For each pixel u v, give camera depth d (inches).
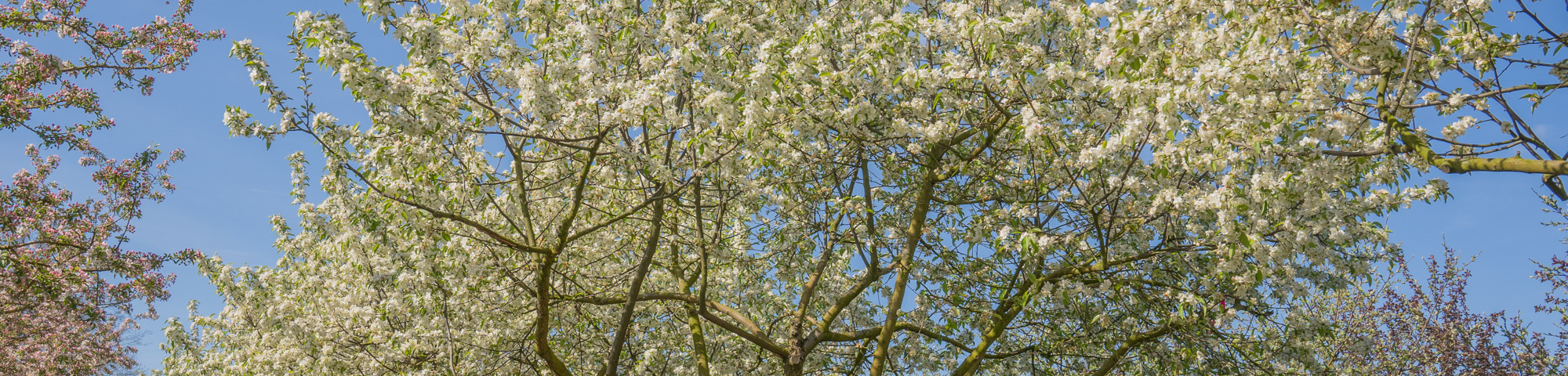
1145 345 350.9
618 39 277.6
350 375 347.9
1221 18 236.8
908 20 280.8
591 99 262.1
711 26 285.3
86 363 577.6
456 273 324.8
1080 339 351.9
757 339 351.3
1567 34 205.8
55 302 418.9
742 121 306.0
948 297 372.8
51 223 403.2
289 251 413.1
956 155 370.9
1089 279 337.4
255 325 405.4
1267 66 219.0
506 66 276.8
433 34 239.5
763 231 406.0
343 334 367.6
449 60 270.2
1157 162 240.2
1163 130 226.7
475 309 359.3
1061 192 315.6
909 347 380.5
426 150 266.4
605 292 377.7
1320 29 219.3
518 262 349.7
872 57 282.4
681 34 281.7
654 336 414.3
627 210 349.4
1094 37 272.8
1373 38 215.5
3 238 394.6
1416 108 219.3
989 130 318.3
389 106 244.4
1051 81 259.3
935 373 382.3
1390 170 277.9
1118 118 261.1
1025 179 334.6
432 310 355.9
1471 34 217.2
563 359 390.6
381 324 357.4
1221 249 259.1
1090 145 282.0
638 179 334.6
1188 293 315.6
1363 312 552.1
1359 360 451.2
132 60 397.1
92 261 408.5
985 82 278.5
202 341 481.1
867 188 390.3
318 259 407.2
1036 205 312.2
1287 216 250.8
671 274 440.5
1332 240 279.0
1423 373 539.8
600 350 407.5
